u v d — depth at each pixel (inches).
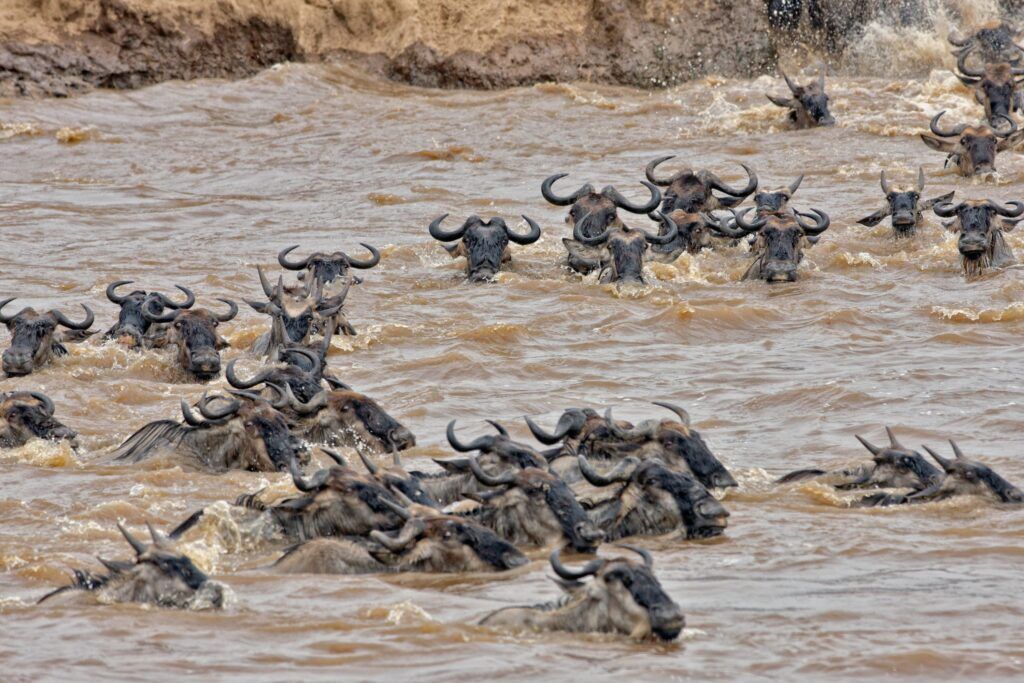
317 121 7037.4
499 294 3759.8
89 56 7524.6
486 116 7017.7
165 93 7416.3
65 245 4549.7
